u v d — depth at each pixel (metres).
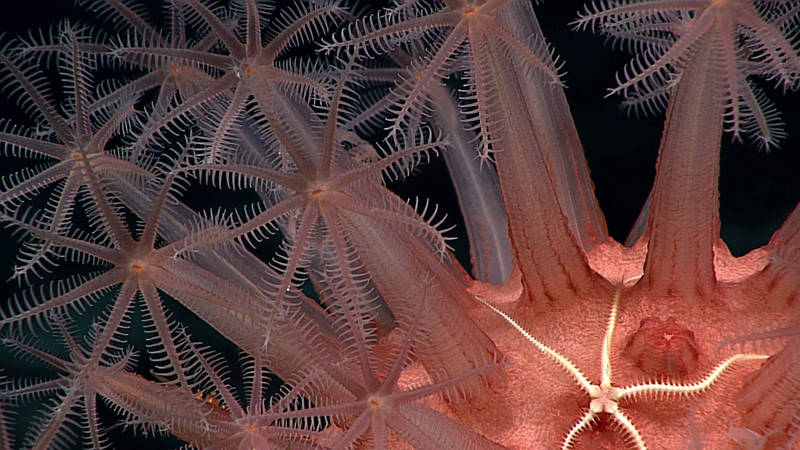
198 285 0.18
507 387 0.19
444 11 0.18
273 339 0.19
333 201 0.18
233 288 0.19
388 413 0.18
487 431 0.19
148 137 0.19
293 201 0.18
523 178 0.19
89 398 0.19
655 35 0.20
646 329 0.19
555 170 0.21
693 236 0.19
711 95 0.18
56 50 0.20
